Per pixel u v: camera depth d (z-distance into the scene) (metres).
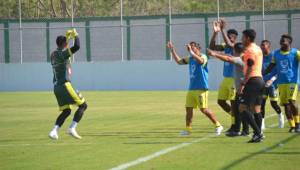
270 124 33.94
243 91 25.38
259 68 25.48
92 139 28.05
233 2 73.50
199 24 75.00
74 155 22.84
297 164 19.94
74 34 27.27
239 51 26.84
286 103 29.73
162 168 19.56
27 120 39.28
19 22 80.25
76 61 79.31
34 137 29.41
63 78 27.44
